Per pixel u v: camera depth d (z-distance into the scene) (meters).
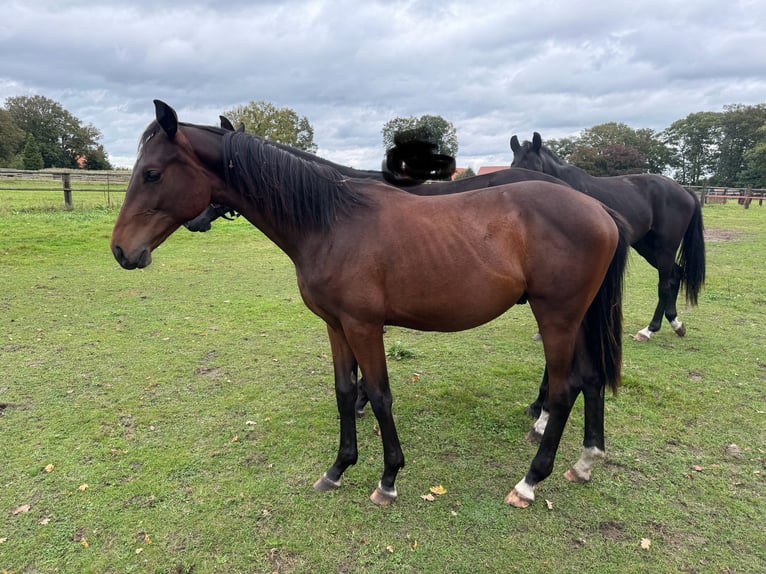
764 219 16.58
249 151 2.24
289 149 2.38
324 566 2.03
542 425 3.01
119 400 3.48
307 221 2.23
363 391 3.38
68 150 64.75
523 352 4.55
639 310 5.97
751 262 8.86
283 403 3.48
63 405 3.39
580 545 2.15
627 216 4.51
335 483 2.54
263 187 2.24
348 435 2.51
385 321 2.33
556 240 2.21
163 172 2.18
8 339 4.63
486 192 2.34
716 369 4.07
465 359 4.36
